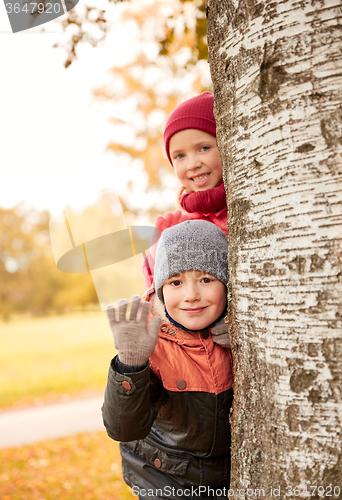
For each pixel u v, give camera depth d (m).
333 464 1.09
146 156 6.65
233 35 1.32
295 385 1.15
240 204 1.33
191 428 1.54
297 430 1.14
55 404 9.46
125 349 1.36
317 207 1.13
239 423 1.33
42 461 6.02
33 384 11.35
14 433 7.48
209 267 1.48
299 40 1.17
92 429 7.46
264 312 1.23
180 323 1.52
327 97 1.14
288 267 1.17
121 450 1.78
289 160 1.17
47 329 25.36
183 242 1.50
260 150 1.24
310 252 1.14
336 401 1.10
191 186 2.04
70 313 32.31
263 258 1.23
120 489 5.07
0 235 32.66
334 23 1.15
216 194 1.92
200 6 3.33
